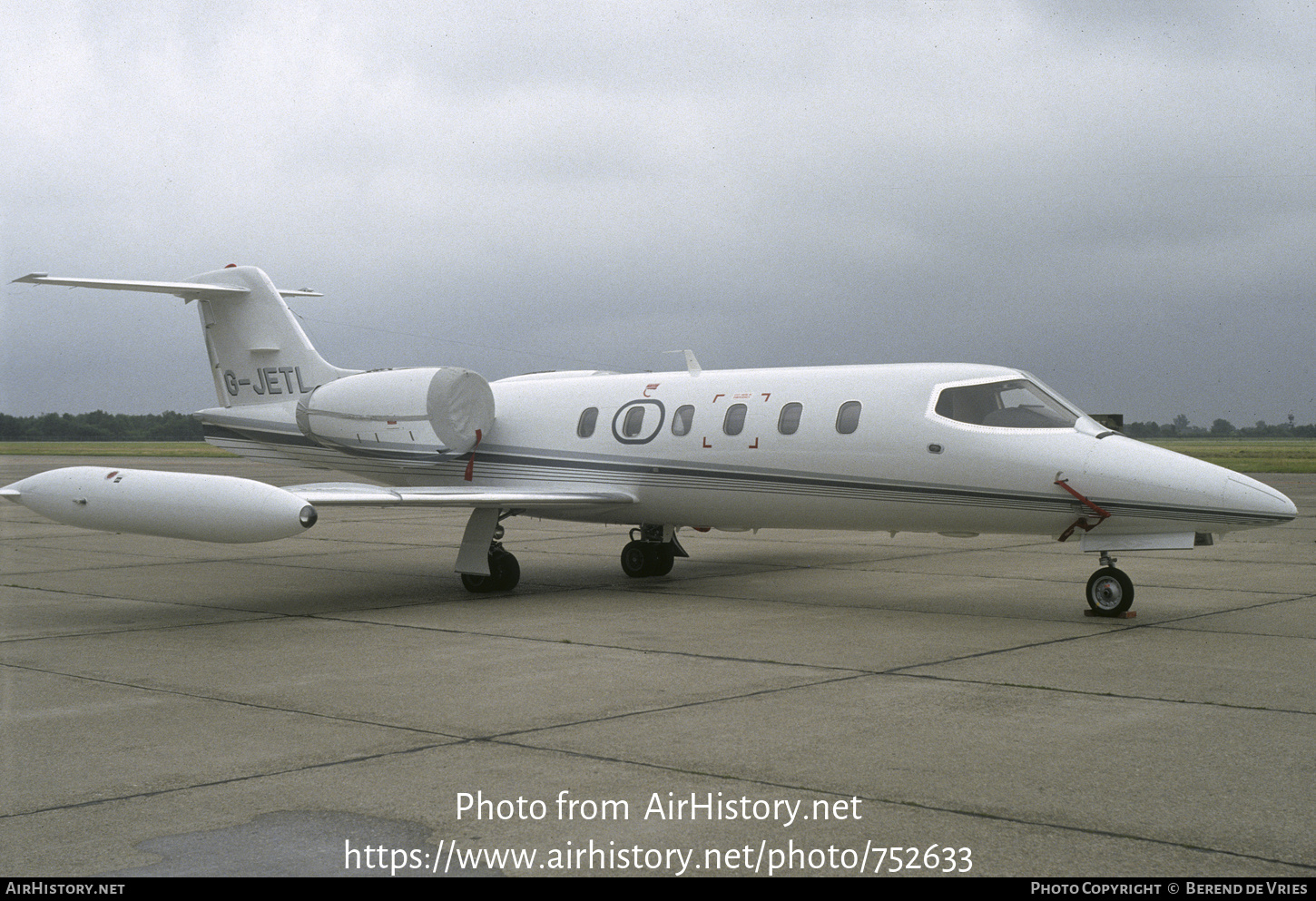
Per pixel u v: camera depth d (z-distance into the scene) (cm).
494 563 1432
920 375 1303
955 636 1073
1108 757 650
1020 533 1242
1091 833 527
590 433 1523
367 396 1630
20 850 513
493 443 1602
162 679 893
